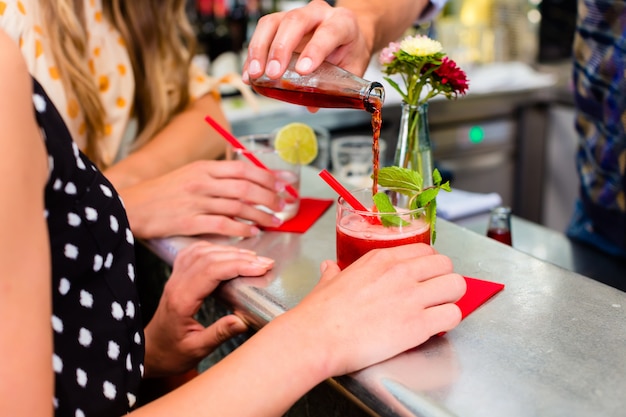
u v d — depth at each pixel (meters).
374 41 1.21
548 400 0.61
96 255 0.74
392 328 0.68
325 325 0.67
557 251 1.40
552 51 3.59
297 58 0.96
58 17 1.32
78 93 1.37
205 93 1.70
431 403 0.61
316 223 1.15
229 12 2.92
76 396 0.71
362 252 0.83
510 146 3.32
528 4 3.52
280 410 0.64
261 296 0.86
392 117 2.85
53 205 0.68
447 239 1.01
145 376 1.06
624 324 0.74
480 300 0.80
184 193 1.11
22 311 0.55
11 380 0.54
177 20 1.59
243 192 1.08
